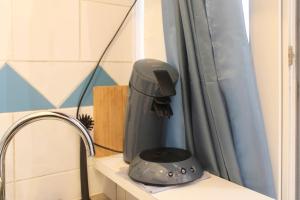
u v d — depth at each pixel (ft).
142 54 3.59
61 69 3.03
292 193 2.63
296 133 2.64
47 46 2.93
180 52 2.74
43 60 2.92
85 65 3.18
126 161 2.90
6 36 2.72
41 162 2.96
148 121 2.69
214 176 2.57
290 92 2.55
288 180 2.59
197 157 2.79
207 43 2.54
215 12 2.48
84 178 3.08
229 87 2.43
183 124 2.77
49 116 2.11
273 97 2.56
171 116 2.79
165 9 2.82
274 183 2.48
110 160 3.05
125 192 3.40
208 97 2.58
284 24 2.51
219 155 2.56
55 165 3.04
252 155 2.41
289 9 2.49
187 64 2.77
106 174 2.87
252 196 2.20
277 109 2.54
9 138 2.11
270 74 2.56
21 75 2.81
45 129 2.96
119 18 3.40
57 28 2.98
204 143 2.66
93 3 3.20
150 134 2.74
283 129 2.58
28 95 2.85
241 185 2.43
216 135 2.56
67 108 3.08
